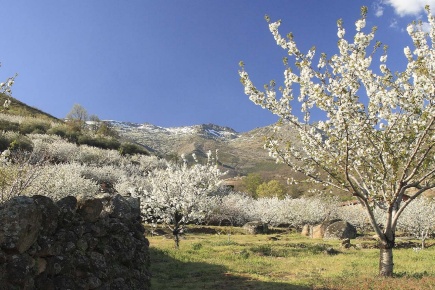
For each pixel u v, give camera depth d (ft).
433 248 91.35
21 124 234.17
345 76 39.06
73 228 27.22
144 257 37.99
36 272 22.24
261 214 159.43
